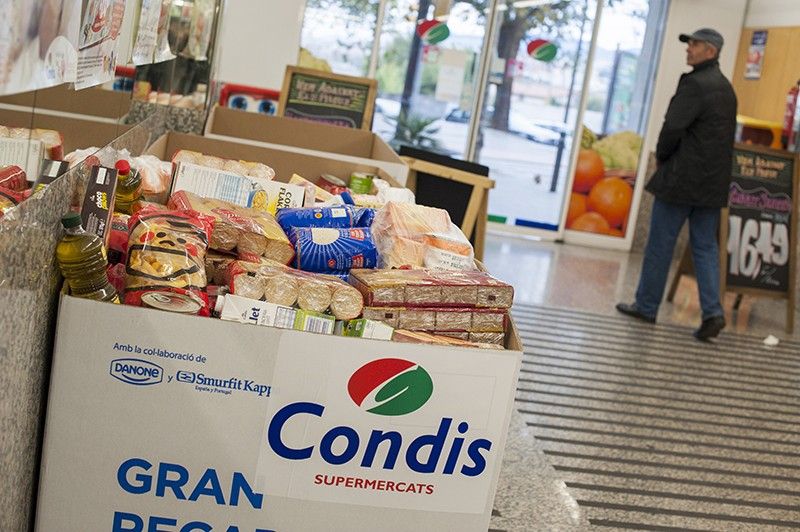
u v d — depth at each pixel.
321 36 9.16
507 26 9.47
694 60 6.25
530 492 3.51
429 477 1.53
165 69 3.56
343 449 1.50
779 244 7.18
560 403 4.61
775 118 8.97
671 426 4.52
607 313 6.76
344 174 3.35
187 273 1.58
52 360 1.45
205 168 2.42
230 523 1.49
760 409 5.02
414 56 9.38
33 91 1.33
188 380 1.43
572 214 9.83
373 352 1.47
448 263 2.07
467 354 1.50
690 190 6.23
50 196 1.40
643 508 3.53
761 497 3.81
